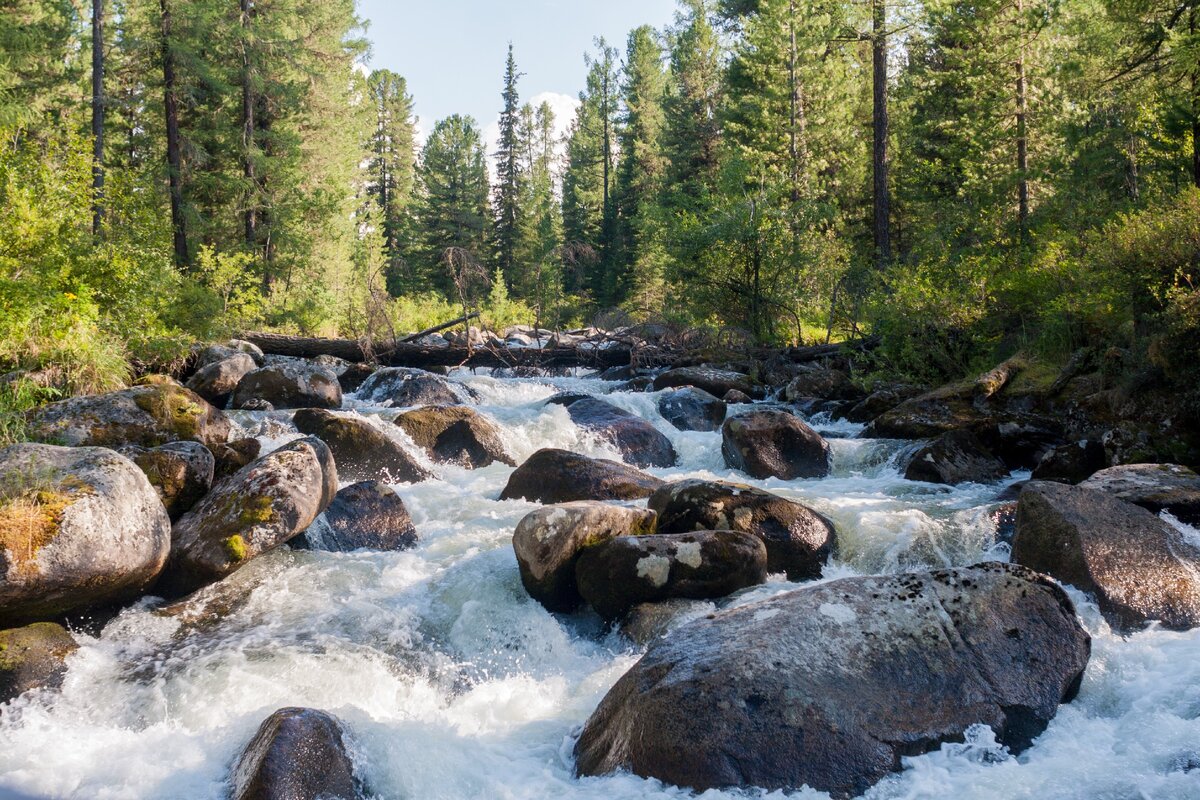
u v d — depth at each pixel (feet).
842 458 39.55
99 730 17.49
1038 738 15.25
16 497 20.33
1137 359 35.47
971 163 82.23
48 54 85.92
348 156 126.82
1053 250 46.34
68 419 29.68
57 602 20.45
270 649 20.81
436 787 14.53
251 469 26.30
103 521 20.98
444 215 182.29
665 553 22.59
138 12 103.65
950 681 15.30
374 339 69.46
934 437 39.91
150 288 49.62
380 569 25.12
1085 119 65.41
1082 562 21.02
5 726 17.38
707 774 13.60
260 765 13.38
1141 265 35.94
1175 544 22.00
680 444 43.68
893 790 13.51
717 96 144.56
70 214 44.24
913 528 27.17
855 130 108.58
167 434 31.14
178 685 19.12
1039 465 34.22
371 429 36.01
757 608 16.66
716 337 69.51
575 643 22.39
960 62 85.66
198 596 23.26
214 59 97.71
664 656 15.84
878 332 57.93
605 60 224.74
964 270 50.88
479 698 19.56
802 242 72.49
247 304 77.20
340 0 123.44
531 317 123.85
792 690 14.38
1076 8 58.95
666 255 81.35
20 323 35.86
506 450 40.40
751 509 26.53
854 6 79.41
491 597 23.68
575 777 15.08
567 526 23.43
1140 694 16.58
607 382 64.03
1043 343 44.42
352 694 19.42
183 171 91.56
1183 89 52.37
